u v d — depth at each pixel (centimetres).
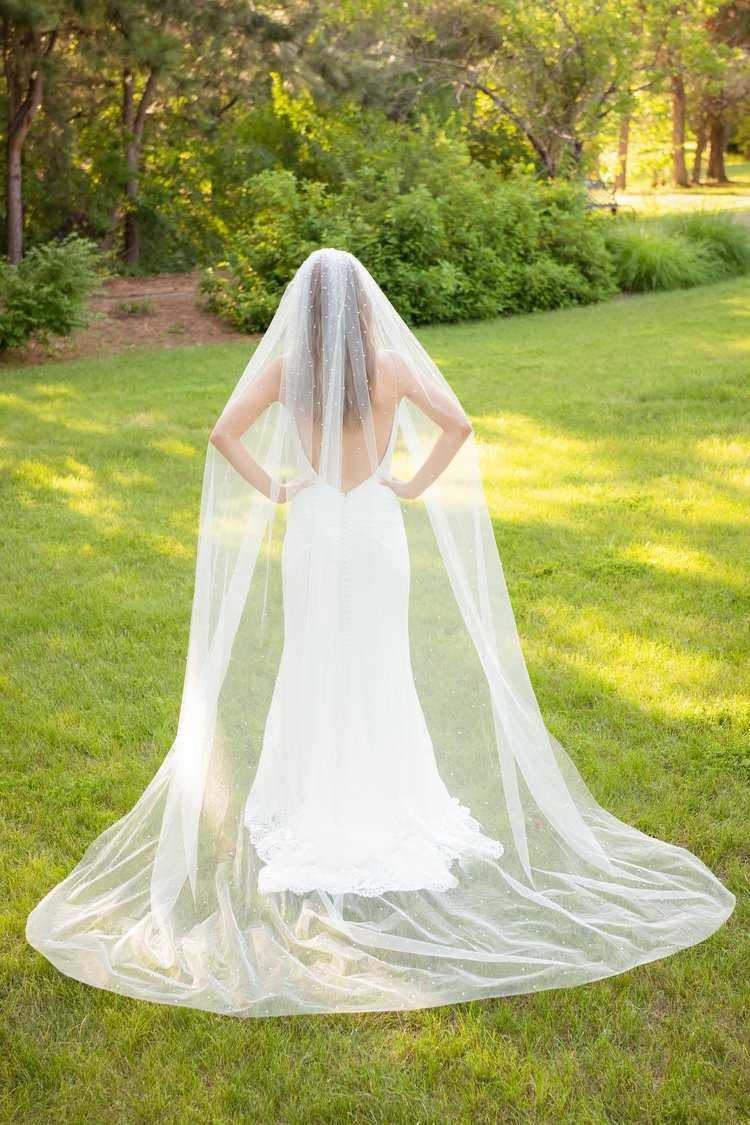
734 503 642
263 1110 232
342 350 287
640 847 326
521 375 1040
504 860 321
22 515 660
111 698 430
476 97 1978
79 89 1816
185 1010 263
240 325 1406
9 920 297
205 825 326
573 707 418
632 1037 252
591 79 1855
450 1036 252
